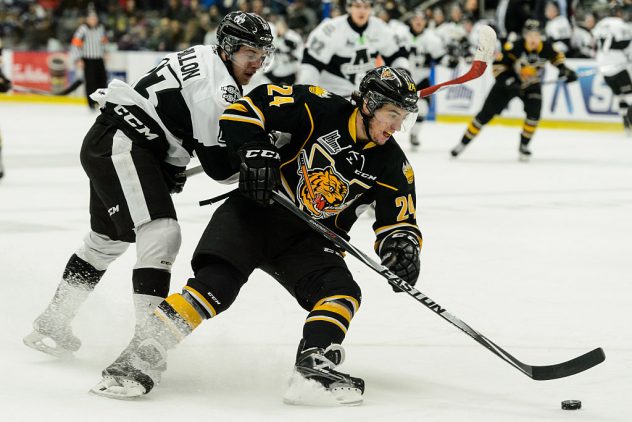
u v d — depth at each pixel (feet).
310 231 23.68
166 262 23.47
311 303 23.39
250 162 22.03
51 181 66.08
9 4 155.63
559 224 51.70
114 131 24.02
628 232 49.42
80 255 25.86
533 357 26.76
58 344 25.62
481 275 38.24
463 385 23.99
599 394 23.34
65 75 147.64
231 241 22.59
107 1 152.76
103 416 20.56
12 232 45.19
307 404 21.88
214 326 29.09
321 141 22.81
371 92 22.02
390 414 21.29
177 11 139.74
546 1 117.08
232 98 23.59
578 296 34.68
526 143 82.79
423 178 71.56
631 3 114.73
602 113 111.96
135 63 139.13
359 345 27.81
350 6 57.67
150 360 21.80
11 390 22.63
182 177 25.64
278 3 138.62
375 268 22.56
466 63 119.24
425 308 32.42
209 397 22.31
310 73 58.08
